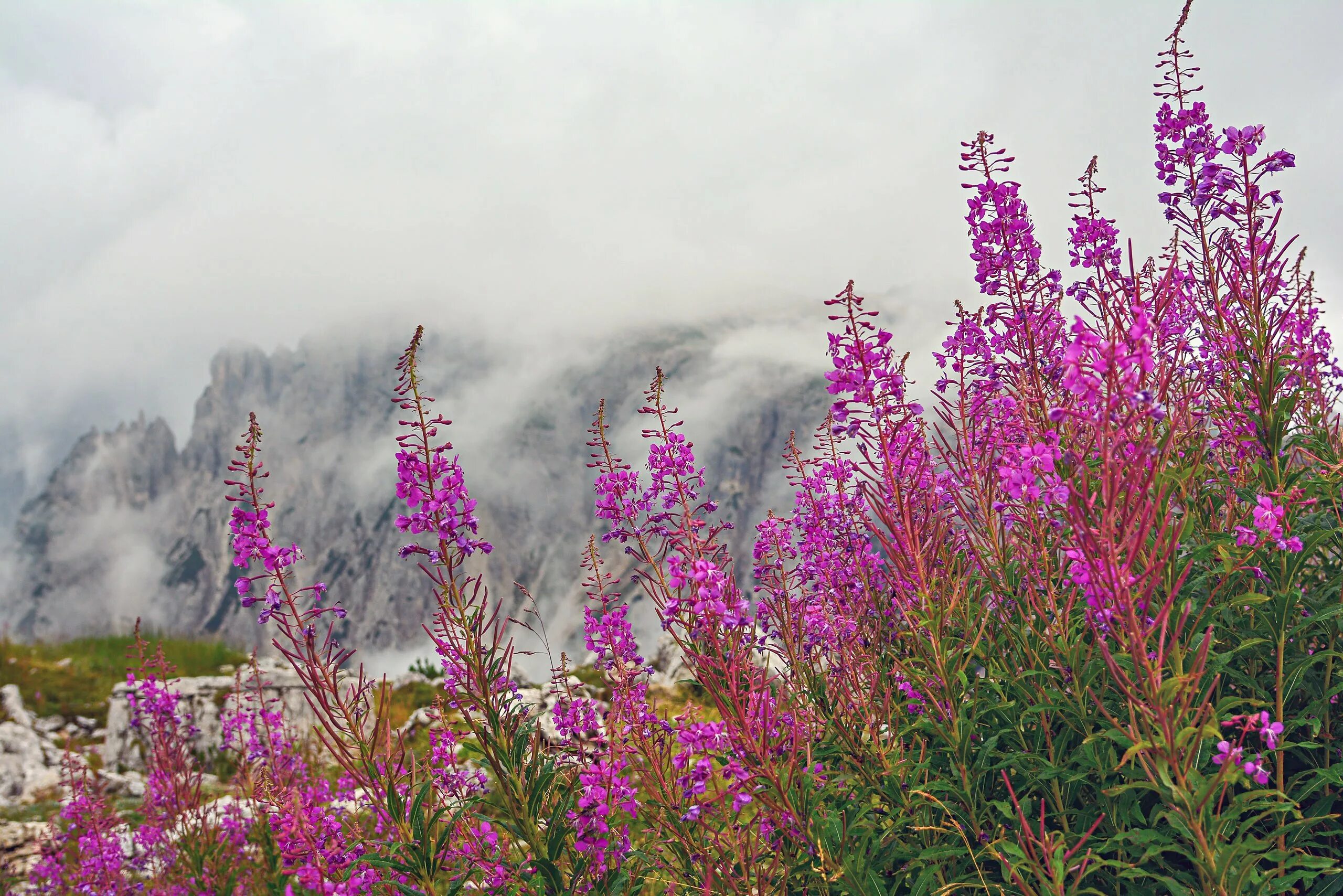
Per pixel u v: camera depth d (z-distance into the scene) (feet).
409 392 4.94
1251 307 4.98
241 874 6.98
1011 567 5.13
